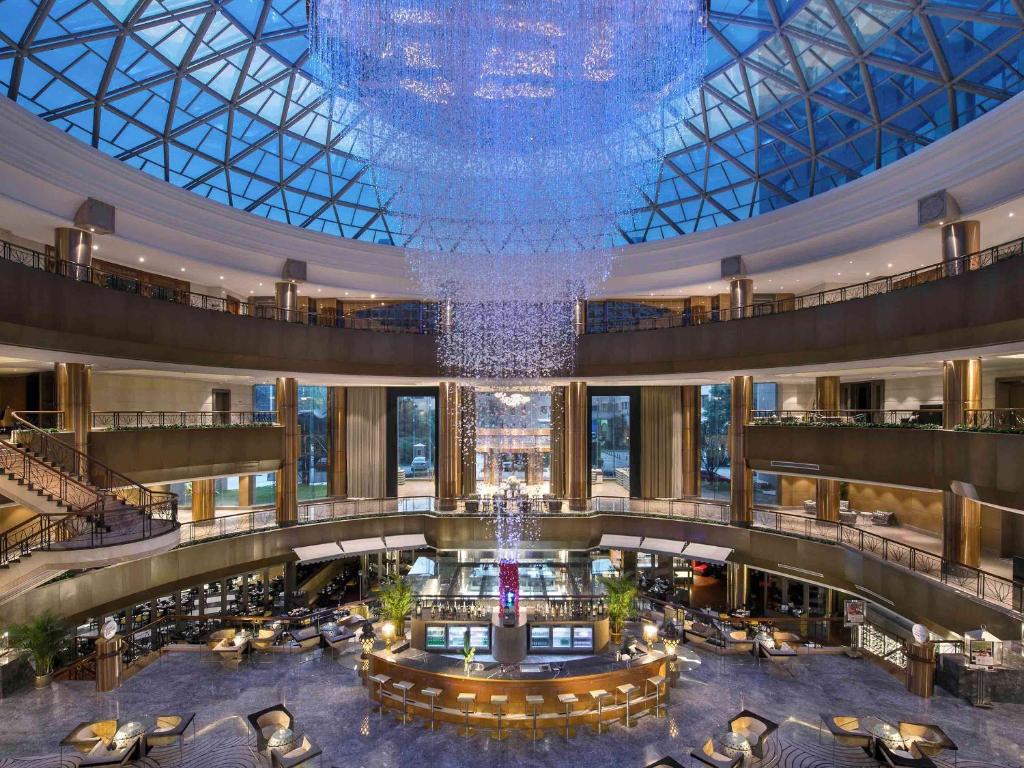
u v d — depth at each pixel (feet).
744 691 43.42
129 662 46.70
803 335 57.77
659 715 40.50
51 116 48.49
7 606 43.39
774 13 50.78
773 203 69.62
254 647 50.47
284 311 69.77
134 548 39.06
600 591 60.64
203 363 55.77
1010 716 37.88
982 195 45.52
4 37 42.04
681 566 79.30
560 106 40.32
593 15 36.37
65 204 48.42
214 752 34.45
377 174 49.08
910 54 47.55
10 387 62.03
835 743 35.37
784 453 63.26
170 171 60.54
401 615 53.16
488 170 44.80
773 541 64.80
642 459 90.22
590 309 88.07
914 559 49.37
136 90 51.78
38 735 35.40
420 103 41.55
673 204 77.77
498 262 56.54
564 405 90.94
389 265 76.84
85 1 43.45
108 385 66.74
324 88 43.91
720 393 89.61
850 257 60.18
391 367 72.64
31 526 47.16
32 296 39.50
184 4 48.19
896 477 51.55
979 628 40.93
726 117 65.92
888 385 79.51
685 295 81.87
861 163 58.65
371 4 36.73
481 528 75.46
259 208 71.77
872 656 48.70
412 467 93.71
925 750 31.76
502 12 36.52
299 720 39.70
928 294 45.50
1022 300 37.22
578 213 47.88
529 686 40.16
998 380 61.77
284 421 70.64
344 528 72.90
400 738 37.73
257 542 65.67
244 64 56.39
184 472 58.08
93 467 49.49
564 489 90.33
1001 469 39.50
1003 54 42.63
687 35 38.75
